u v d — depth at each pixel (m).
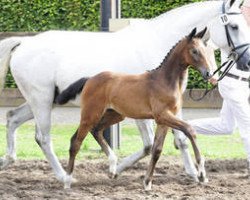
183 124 10.68
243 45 11.73
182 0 20.78
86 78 11.80
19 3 21.41
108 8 15.22
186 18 11.85
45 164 13.55
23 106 12.77
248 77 12.30
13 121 12.77
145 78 10.97
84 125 11.28
